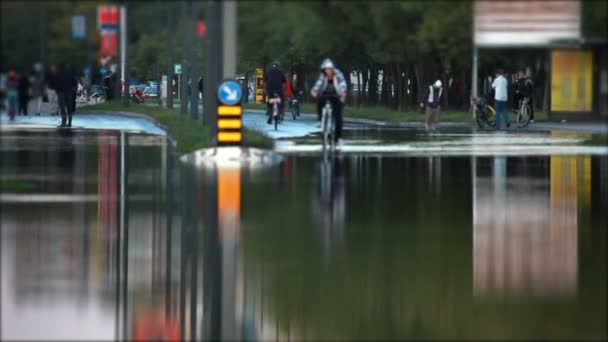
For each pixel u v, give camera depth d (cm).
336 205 5053
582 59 11838
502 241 4028
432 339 2539
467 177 6444
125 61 15875
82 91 16500
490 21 11369
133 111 15012
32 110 14000
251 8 10112
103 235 4097
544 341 2520
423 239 4053
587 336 2564
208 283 3222
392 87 15100
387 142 9644
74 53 14100
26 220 4475
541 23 11212
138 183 5944
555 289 3142
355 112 14825
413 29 11744
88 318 2758
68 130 11331
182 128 9944
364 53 14375
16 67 13450
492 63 12419
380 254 3712
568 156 8119
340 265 3500
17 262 3528
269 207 4947
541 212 4862
